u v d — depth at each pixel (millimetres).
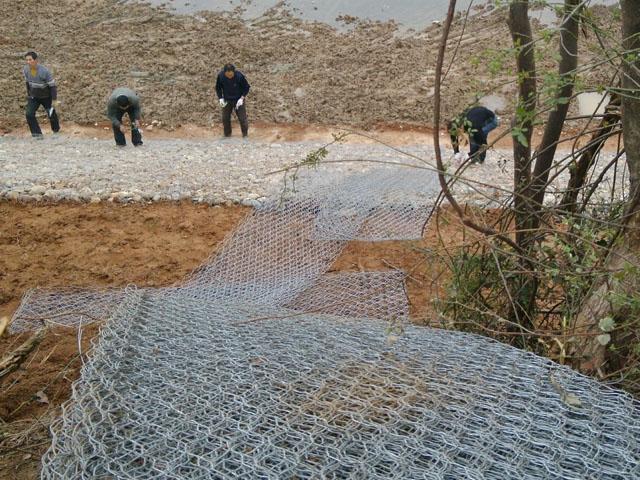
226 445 2553
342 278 6074
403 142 12469
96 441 2557
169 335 3369
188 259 7227
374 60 15867
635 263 3082
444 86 14375
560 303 3916
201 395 2857
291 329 3506
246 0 19547
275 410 2748
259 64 16000
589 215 3904
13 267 7078
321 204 7574
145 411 2766
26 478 3525
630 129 3180
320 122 13500
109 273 6922
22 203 8859
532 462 2459
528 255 3826
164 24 18188
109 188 9250
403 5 18688
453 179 3457
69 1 19766
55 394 4617
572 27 3582
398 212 7348
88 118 13836
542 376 2922
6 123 13625
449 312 4090
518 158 3973
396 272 6105
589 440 2533
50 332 5441
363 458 2471
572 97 3197
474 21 16891
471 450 2490
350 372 3020
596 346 3244
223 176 9938
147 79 15422
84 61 16188
